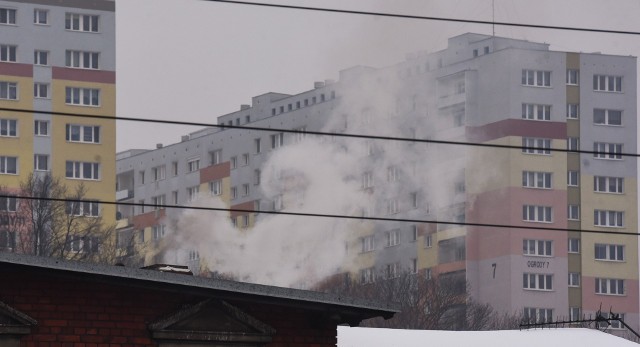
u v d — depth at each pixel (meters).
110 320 45.34
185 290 45.62
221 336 46.44
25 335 44.44
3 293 44.41
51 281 44.97
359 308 47.25
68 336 44.88
